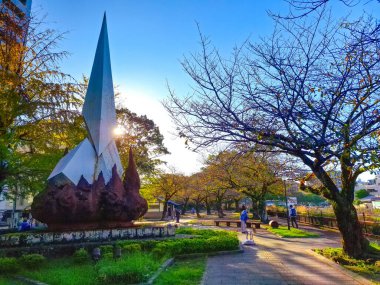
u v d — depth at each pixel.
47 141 15.51
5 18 14.52
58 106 14.73
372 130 7.63
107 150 15.31
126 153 26.86
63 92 14.76
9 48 14.46
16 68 14.49
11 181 15.01
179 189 47.41
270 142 8.20
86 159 14.29
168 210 53.53
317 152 8.30
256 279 8.66
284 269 9.92
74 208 12.97
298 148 8.45
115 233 12.72
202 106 8.40
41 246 11.09
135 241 12.30
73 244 11.47
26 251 10.72
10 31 14.51
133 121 30.92
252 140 7.83
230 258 12.02
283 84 7.65
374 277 8.49
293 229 23.17
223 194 48.28
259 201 31.59
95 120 15.38
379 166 7.02
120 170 15.82
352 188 11.19
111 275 7.75
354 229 10.95
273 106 7.59
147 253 11.00
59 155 15.97
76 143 16.59
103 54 16.69
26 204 35.59
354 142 7.30
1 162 14.28
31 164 15.62
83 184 13.48
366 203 42.62
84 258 10.17
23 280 8.37
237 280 8.56
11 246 11.03
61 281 7.85
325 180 10.71
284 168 20.02
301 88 7.32
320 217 25.73
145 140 32.34
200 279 8.51
